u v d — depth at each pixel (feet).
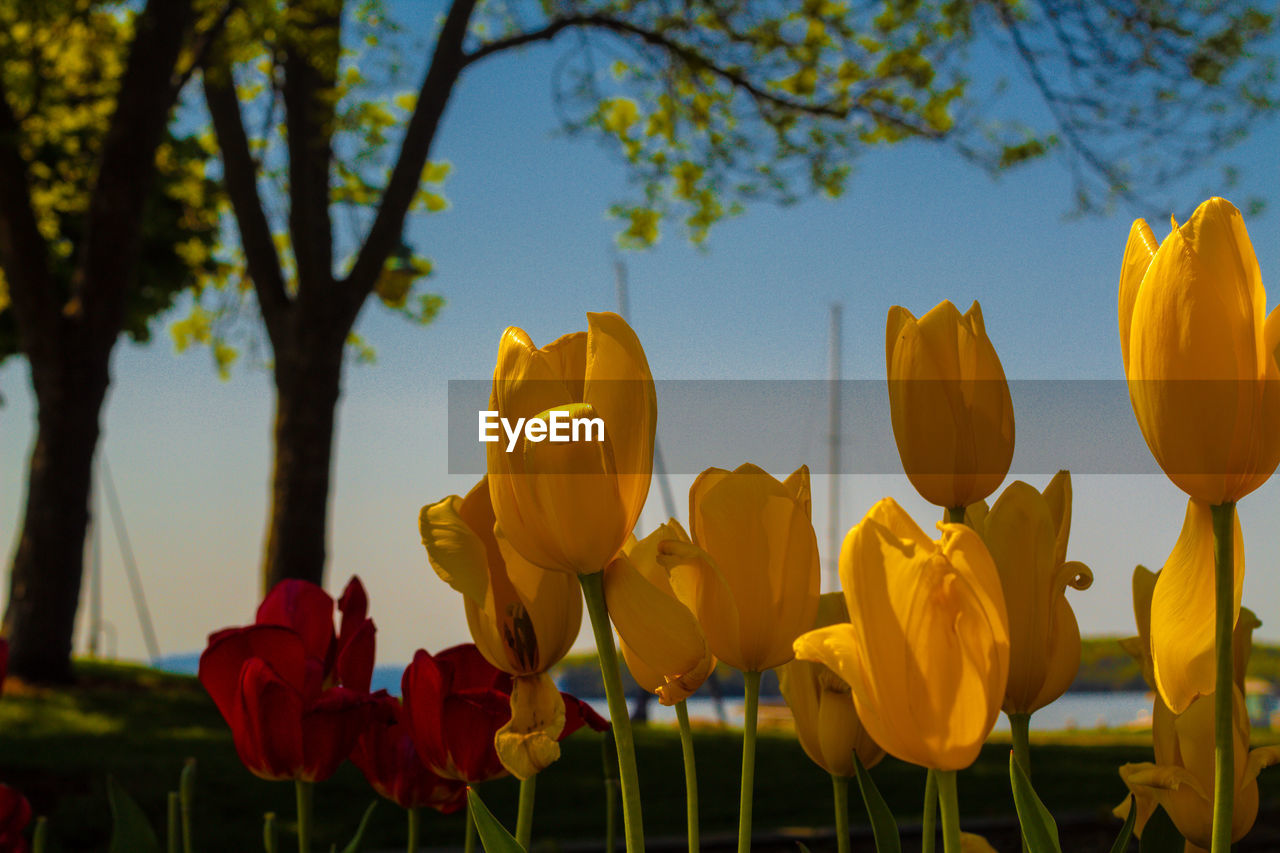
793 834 13.42
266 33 25.59
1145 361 1.67
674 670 1.76
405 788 2.47
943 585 1.60
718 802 17.02
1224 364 1.64
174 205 39.40
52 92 30.25
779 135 29.66
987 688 1.59
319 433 28.63
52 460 27.22
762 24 28.99
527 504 1.74
